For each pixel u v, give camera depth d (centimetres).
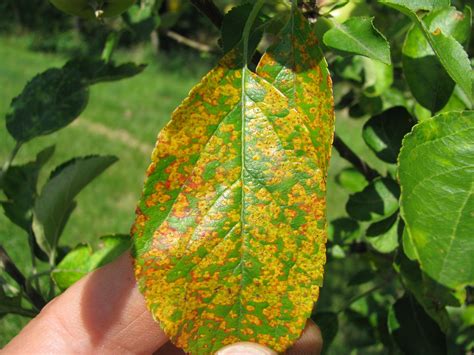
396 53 31
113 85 180
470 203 12
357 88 26
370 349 54
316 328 21
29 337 21
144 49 204
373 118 24
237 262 14
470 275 11
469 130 13
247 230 14
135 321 21
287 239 14
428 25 17
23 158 114
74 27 211
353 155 28
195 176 14
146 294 14
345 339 56
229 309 14
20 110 28
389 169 26
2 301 25
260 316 14
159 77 193
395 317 24
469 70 14
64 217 28
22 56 203
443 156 13
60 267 26
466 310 35
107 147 123
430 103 19
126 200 99
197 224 14
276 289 14
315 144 14
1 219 85
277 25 18
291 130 14
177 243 13
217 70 14
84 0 19
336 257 30
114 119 143
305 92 14
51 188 26
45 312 21
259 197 14
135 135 133
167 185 13
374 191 23
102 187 103
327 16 19
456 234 11
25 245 80
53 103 28
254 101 14
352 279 33
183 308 14
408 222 11
